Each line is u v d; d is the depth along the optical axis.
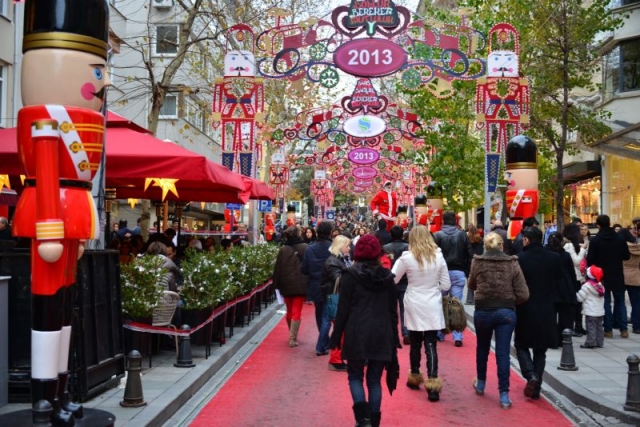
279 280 13.22
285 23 20.08
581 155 28.52
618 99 24.45
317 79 17.52
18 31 21.30
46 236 5.60
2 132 9.12
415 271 9.16
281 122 28.31
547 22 19.97
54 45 5.83
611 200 25.83
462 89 21.86
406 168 40.97
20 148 5.82
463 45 17.06
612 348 12.28
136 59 31.70
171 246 14.43
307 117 29.00
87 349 8.00
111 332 8.73
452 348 13.01
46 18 5.85
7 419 6.04
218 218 42.53
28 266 8.02
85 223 5.89
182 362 10.12
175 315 11.34
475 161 23.56
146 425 7.04
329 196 52.00
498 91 16.38
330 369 10.94
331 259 11.89
